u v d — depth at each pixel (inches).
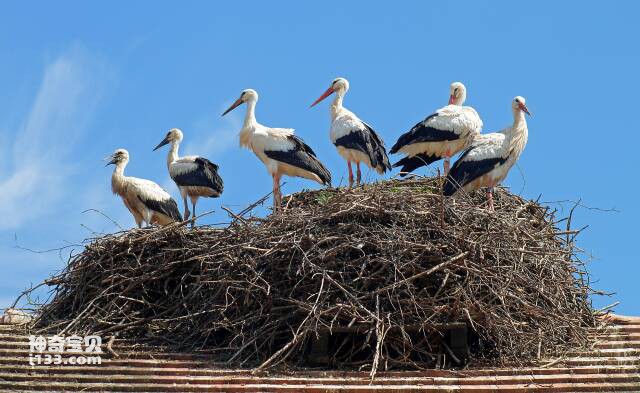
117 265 597.6
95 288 589.0
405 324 524.1
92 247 600.4
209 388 484.7
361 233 548.4
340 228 554.9
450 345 527.8
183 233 596.7
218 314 552.7
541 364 517.7
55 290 603.5
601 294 595.2
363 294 531.8
